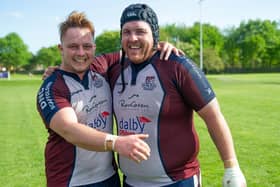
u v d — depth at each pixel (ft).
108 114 9.98
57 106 8.69
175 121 9.38
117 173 10.61
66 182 9.71
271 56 327.26
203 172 21.06
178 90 9.18
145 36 9.02
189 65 9.14
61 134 8.23
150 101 9.24
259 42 327.06
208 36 344.49
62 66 9.80
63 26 9.48
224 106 55.06
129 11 9.10
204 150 26.18
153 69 9.28
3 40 400.88
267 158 23.76
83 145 7.77
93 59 9.82
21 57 403.34
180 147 9.39
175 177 9.43
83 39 9.37
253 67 303.89
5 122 42.11
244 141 28.94
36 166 23.29
